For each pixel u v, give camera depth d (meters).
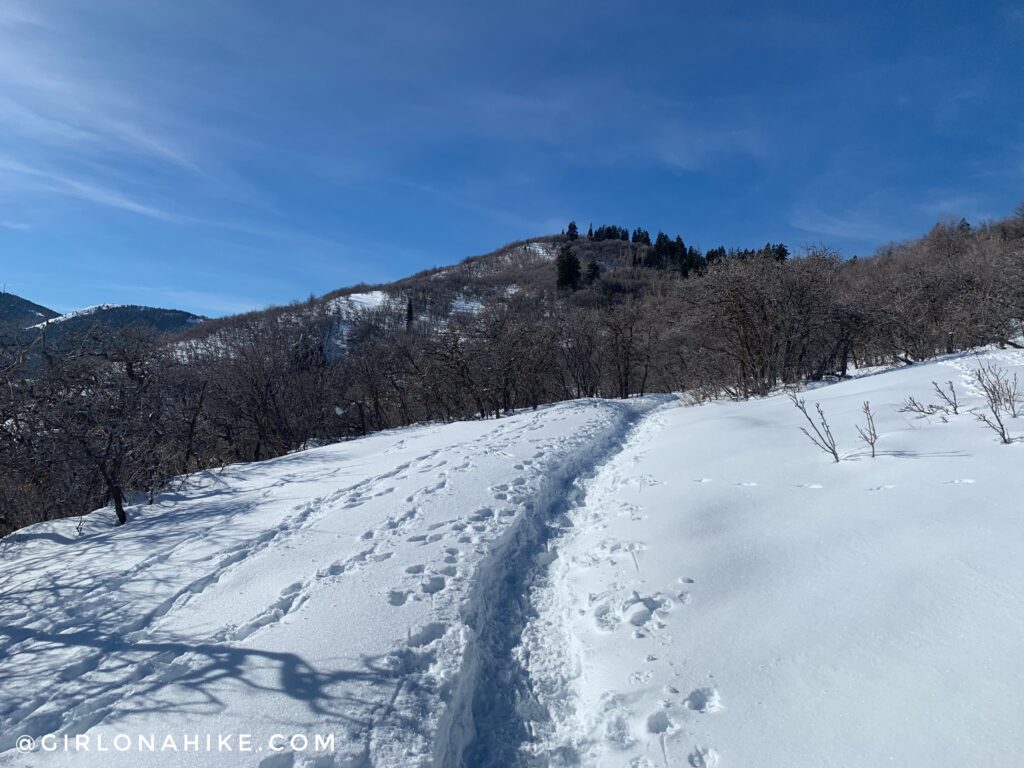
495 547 5.25
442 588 4.43
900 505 4.36
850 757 2.27
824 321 14.94
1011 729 2.15
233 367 19.14
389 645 3.60
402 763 2.65
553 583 4.79
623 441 11.34
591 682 3.30
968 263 16.84
